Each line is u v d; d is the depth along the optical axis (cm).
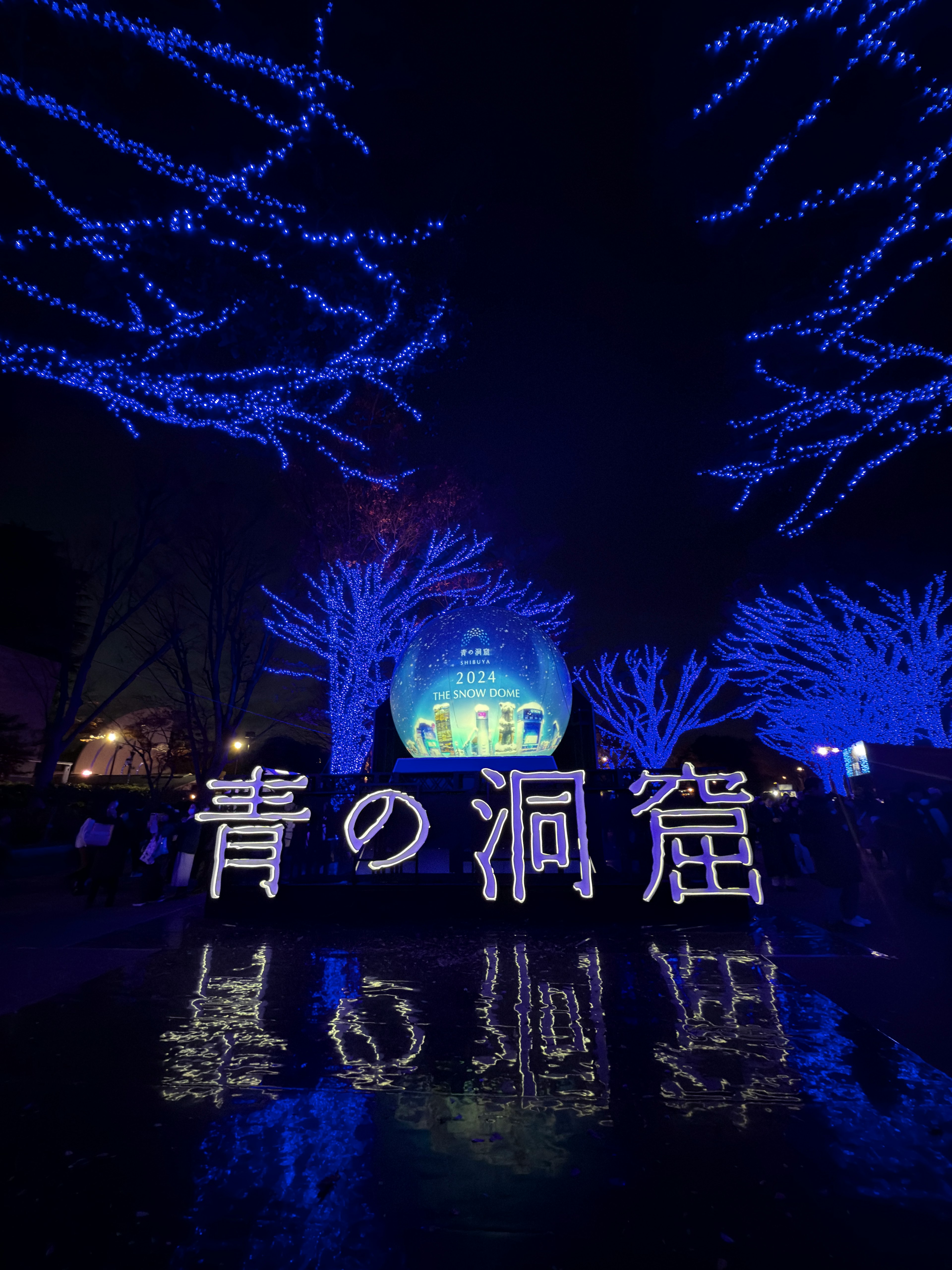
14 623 2586
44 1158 275
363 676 1580
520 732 957
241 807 845
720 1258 216
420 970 576
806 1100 325
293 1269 211
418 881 820
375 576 1630
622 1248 221
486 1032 422
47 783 1984
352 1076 356
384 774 912
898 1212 239
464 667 968
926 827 858
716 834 787
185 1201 246
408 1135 294
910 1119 306
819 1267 212
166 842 1066
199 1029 430
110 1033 423
